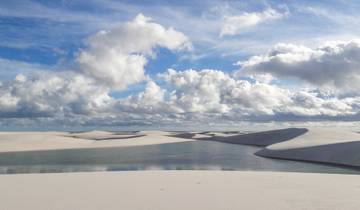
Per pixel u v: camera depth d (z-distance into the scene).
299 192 16.77
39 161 48.47
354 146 49.78
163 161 49.00
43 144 80.31
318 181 20.47
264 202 14.49
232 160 50.62
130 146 87.06
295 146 59.94
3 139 85.12
